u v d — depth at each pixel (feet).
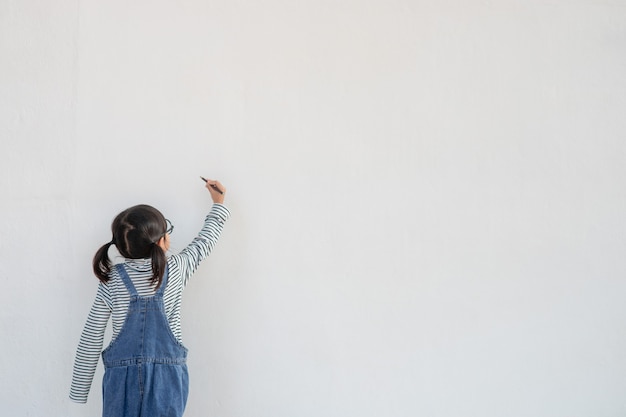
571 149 10.12
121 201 9.62
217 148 9.71
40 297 9.62
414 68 9.92
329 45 9.82
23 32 9.51
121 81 9.59
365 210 9.89
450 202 10.00
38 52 9.52
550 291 10.14
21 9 9.50
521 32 10.05
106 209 9.61
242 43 9.71
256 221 9.78
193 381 9.79
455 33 9.96
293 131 9.79
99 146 9.59
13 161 9.55
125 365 8.38
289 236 9.82
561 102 10.09
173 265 8.75
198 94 9.68
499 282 10.07
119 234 8.58
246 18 9.71
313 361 9.89
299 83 9.78
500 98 10.03
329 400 9.91
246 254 9.78
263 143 9.76
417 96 9.93
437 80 9.95
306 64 9.79
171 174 9.67
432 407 10.03
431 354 10.02
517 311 10.10
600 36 10.12
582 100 10.12
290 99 9.77
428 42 9.93
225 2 9.68
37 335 9.64
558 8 10.07
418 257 9.98
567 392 10.16
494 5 10.02
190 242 9.70
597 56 10.12
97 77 9.57
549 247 10.13
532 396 10.12
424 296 10.00
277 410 9.88
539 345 10.13
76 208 9.59
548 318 10.14
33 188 9.57
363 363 9.95
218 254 9.76
